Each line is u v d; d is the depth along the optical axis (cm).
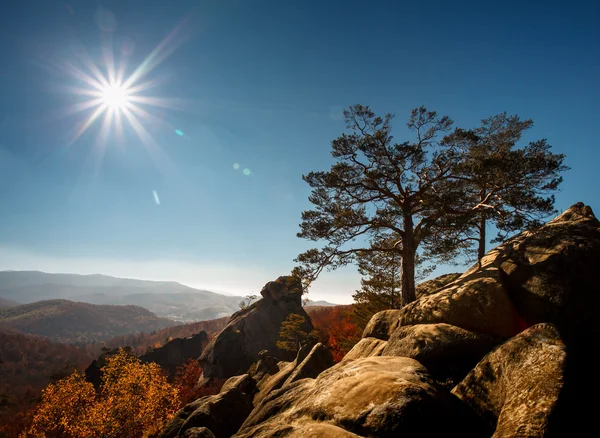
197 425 1775
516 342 825
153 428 2473
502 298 1209
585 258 1170
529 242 1391
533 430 547
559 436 543
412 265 2033
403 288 2025
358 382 864
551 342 757
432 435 666
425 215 2153
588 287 1098
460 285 1416
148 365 2733
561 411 577
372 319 1853
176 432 1838
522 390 664
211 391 4666
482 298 1247
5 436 5150
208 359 5984
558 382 629
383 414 697
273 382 2489
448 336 1172
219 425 1838
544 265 1216
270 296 6731
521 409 613
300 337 4762
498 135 2472
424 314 1415
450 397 804
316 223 2072
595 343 981
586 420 602
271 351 5828
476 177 1795
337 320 7106
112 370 2664
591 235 1285
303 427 732
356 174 2127
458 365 1105
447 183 2094
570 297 1095
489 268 1421
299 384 1309
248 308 6825
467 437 690
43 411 2728
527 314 1157
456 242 2036
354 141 2120
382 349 1502
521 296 1211
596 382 756
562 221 1458
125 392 2502
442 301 1378
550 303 1116
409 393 742
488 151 2161
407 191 2114
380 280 3173
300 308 6562
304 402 915
